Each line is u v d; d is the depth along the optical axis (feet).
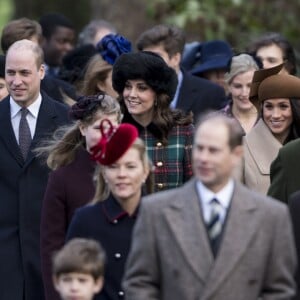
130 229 69.72
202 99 104.58
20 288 86.69
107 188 70.64
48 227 77.82
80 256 64.85
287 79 83.20
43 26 126.93
